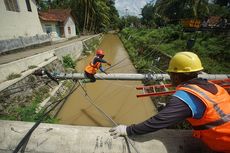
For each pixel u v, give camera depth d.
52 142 2.13
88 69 6.73
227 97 1.54
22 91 6.71
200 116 1.44
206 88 1.51
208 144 1.59
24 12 14.36
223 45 11.60
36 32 16.41
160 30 21.34
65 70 12.27
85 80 7.57
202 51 11.35
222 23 18.41
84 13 39.88
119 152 2.00
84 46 22.30
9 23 12.49
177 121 1.42
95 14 42.97
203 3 19.36
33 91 7.38
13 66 7.30
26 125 2.38
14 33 13.06
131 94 10.14
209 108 1.40
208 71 8.73
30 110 5.78
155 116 1.48
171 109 1.41
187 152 1.94
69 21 32.25
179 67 1.64
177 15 24.39
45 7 41.59
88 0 38.72
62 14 30.84
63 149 2.09
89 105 8.82
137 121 7.55
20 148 2.12
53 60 10.92
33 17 15.90
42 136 2.18
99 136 2.12
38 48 13.81
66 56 13.94
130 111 8.33
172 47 14.55
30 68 8.42
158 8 26.97
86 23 41.66
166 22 26.67
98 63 6.69
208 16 22.33
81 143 2.09
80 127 2.30
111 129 2.08
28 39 13.72
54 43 18.97
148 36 21.11
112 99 9.53
